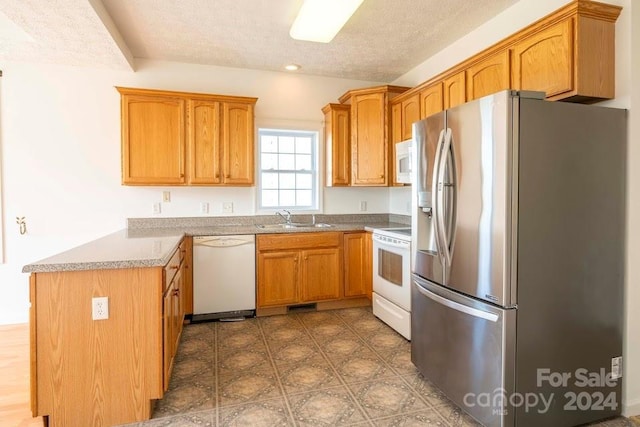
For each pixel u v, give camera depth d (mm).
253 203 4156
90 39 2932
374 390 2293
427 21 2988
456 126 2031
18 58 3367
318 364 2645
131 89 3422
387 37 3283
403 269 3102
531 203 1775
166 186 3834
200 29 3086
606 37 2002
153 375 1959
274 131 4273
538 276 1800
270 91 4176
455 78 2947
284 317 3674
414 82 4090
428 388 2320
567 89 1983
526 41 2262
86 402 1886
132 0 2609
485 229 1841
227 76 4027
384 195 4617
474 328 1922
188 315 3463
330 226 4035
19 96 3461
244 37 3254
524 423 1808
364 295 3973
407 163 3355
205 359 2719
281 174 4363
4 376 2473
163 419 1982
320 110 4367
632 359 2039
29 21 2611
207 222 4000
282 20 2930
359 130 4055
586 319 1913
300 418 2004
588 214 1896
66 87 3564
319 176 4387
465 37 3266
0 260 3467
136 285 1924
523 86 2287
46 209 3559
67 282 1849
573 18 1958
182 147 3590
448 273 2109
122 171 3459
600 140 1913
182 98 3582
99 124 3654
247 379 2424
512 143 1735
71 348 1860
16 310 3514
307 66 4020
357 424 1957
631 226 1998
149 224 3818
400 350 2885
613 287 1974
